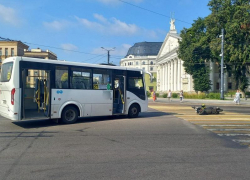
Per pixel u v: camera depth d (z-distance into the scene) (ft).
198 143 27.45
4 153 22.67
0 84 38.50
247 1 142.82
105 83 44.47
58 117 39.04
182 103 108.68
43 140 28.02
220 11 145.69
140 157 21.93
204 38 155.63
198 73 169.17
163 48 288.30
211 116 51.65
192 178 17.16
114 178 16.94
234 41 138.10
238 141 28.60
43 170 18.38
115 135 31.24
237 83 165.78
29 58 36.40
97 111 43.29
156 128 36.70
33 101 37.27
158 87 311.88
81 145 25.89
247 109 74.38
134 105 49.03
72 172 18.01
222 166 19.83
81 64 41.47
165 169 18.90
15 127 36.81
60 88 39.17
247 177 17.49
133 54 394.11
